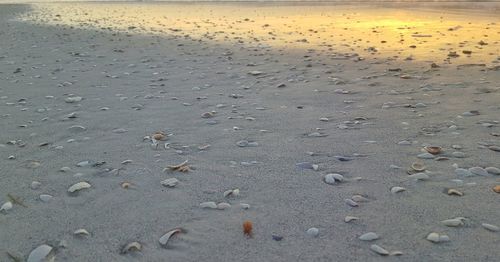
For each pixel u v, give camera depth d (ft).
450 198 4.25
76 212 4.25
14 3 40.34
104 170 5.19
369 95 8.15
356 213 4.06
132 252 3.58
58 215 4.20
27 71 11.30
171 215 4.14
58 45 15.52
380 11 23.09
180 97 8.46
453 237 3.62
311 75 9.98
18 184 4.89
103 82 9.92
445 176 4.72
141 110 7.68
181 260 3.48
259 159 5.38
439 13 20.95
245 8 28.25
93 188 4.73
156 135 6.26
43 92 9.14
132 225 3.99
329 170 4.99
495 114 6.69
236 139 6.11
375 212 4.06
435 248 3.49
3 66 12.01
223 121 6.93
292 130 6.41
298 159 5.33
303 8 26.58
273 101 8.00
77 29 19.99
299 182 4.72
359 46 13.44
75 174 5.09
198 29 18.86
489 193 4.31
